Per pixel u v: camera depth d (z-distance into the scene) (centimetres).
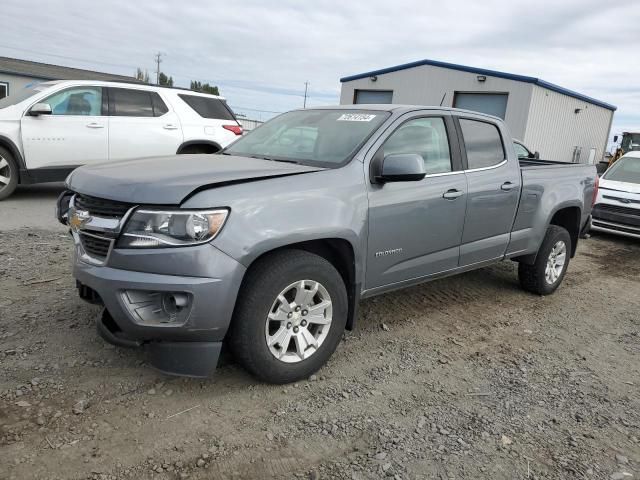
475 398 346
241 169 335
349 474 262
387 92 2584
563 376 389
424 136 422
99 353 358
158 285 282
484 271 655
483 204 461
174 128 958
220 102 1045
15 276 490
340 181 350
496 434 305
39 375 326
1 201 858
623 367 416
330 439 289
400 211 386
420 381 362
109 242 297
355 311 373
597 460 289
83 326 395
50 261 542
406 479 261
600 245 944
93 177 324
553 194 545
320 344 347
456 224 439
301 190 327
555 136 2423
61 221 364
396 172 354
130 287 285
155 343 298
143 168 337
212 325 292
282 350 329
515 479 268
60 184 1109
